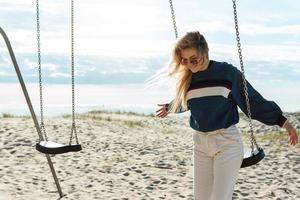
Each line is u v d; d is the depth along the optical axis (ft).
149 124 84.89
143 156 45.55
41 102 23.11
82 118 76.69
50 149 20.40
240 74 15.02
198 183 15.46
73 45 23.45
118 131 65.72
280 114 15.17
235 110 15.14
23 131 54.85
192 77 15.03
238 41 16.03
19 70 26.32
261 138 64.28
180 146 55.21
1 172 34.40
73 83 22.76
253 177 36.52
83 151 46.14
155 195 29.66
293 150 51.98
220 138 14.89
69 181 32.91
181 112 16.20
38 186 30.60
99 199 27.78
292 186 33.71
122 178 34.91
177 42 14.56
